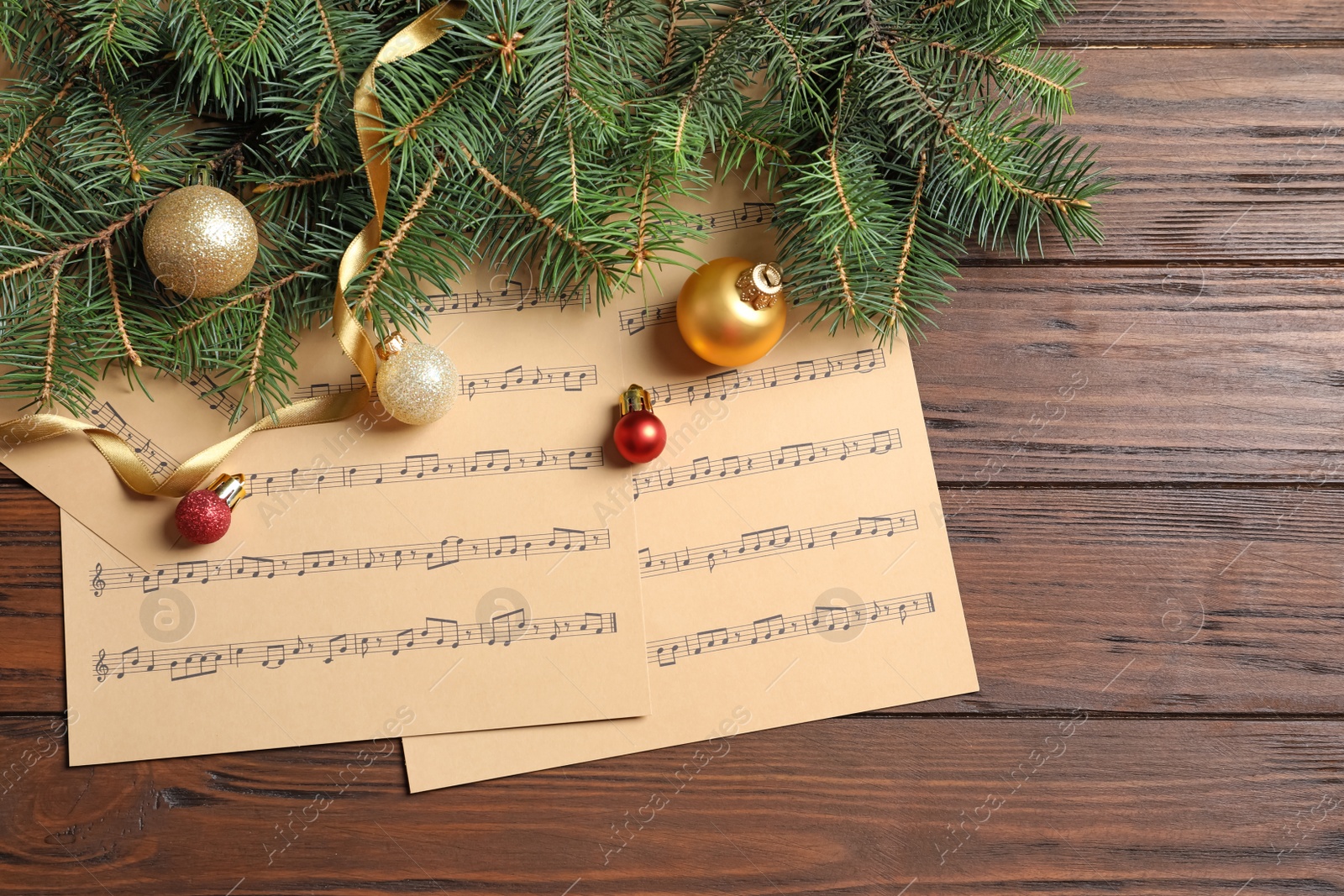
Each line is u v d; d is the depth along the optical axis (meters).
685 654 0.61
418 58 0.57
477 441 0.62
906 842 0.61
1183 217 0.64
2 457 0.61
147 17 0.57
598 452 0.62
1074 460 0.63
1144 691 0.62
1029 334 0.64
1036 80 0.59
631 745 0.61
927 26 0.59
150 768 0.60
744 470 0.62
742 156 0.61
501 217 0.59
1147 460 0.63
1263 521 0.63
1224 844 0.61
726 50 0.58
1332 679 0.62
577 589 0.61
